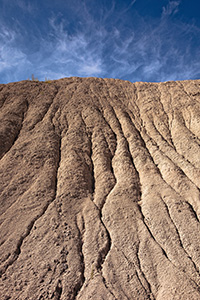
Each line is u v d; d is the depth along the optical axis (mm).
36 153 21516
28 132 24594
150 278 13133
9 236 15430
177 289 12156
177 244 14461
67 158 21422
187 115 26391
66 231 15672
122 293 12406
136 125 26641
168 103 29031
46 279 13078
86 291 12555
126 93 32406
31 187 18859
